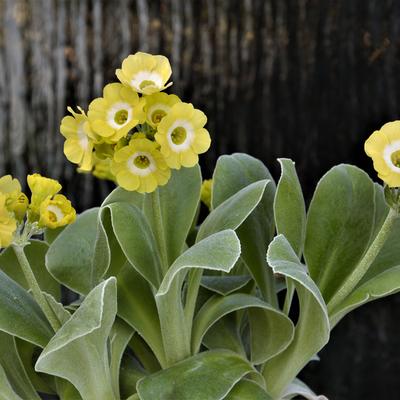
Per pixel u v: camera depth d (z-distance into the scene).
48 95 1.38
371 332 1.39
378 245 0.61
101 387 0.61
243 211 0.61
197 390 0.59
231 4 1.33
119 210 0.62
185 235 0.64
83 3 1.35
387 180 0.58
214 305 0.64
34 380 0.66
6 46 1.38
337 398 1.39
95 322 0.55
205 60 1.34
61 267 0.66
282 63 1.34
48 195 0.60
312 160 1.37
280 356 0.65
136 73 0.59
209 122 1.35
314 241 0.65
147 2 1.34
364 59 1.34
